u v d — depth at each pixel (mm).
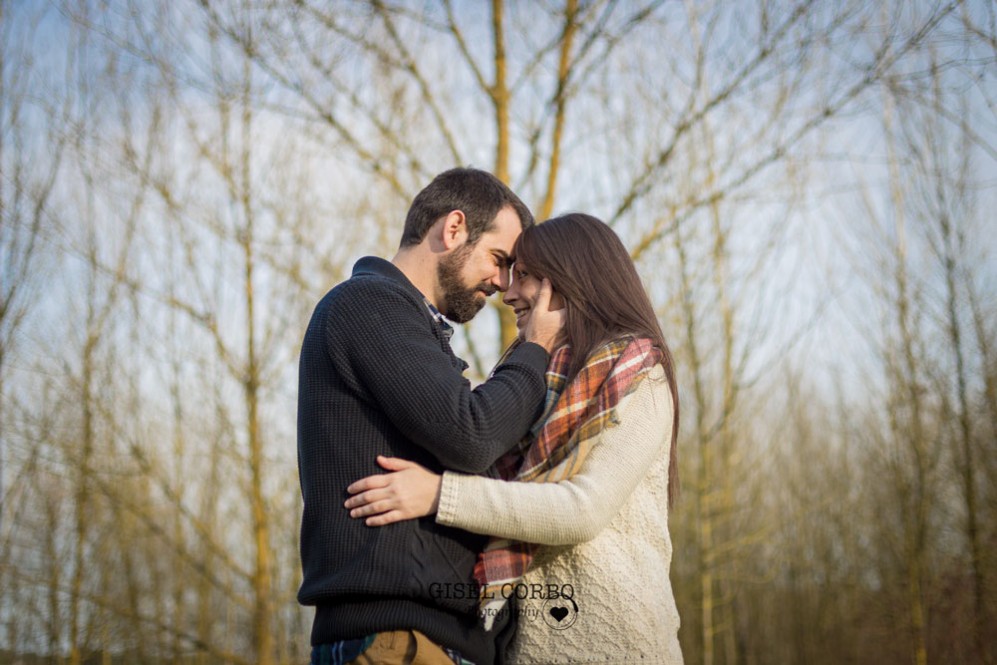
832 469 14492
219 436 7668
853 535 13523
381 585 1629
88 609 8078
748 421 10844
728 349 8492
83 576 7742
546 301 2008
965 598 9375
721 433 9805
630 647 1726
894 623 10555
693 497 10781
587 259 2008
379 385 1720
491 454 1696
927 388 9141
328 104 4578
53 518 7820
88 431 7320
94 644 8109
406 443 1768
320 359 1811
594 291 1979
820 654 14070
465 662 1708
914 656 9266
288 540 8531
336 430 1758
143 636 8602
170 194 6707
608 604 1746
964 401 8859
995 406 8750
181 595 9062
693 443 10633
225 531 8742
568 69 4523
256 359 7023
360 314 1790
